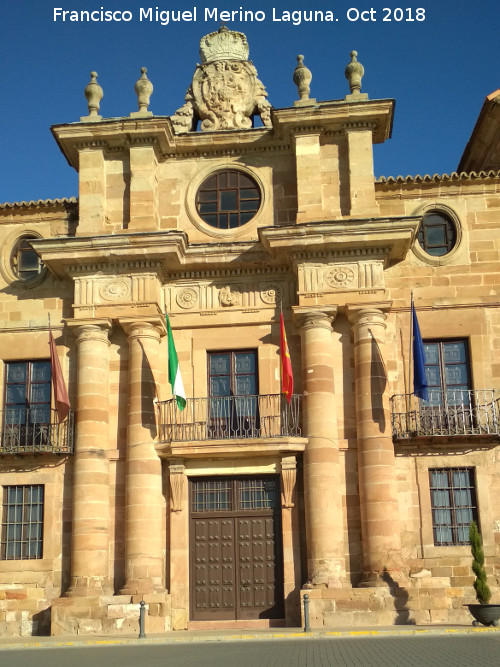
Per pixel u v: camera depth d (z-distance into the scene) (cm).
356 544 2242
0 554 2348
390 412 2306
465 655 1366
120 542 2297
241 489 2355
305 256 2381
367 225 2314
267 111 2586
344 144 2502
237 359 2444
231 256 2425
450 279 2423
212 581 2298
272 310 2434
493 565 2220
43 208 2572
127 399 2392
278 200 2516
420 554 2242
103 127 2488
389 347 2389
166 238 2356
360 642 1680
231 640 1866
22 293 2525
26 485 2383
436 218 2488
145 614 2136
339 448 2297
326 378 2308
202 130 2566
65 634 2128
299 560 2248
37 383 2472
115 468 2353
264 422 2347
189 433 2355
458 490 2302
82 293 2420
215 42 2661
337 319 2397
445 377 2378
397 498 2264
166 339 2461
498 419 2291
